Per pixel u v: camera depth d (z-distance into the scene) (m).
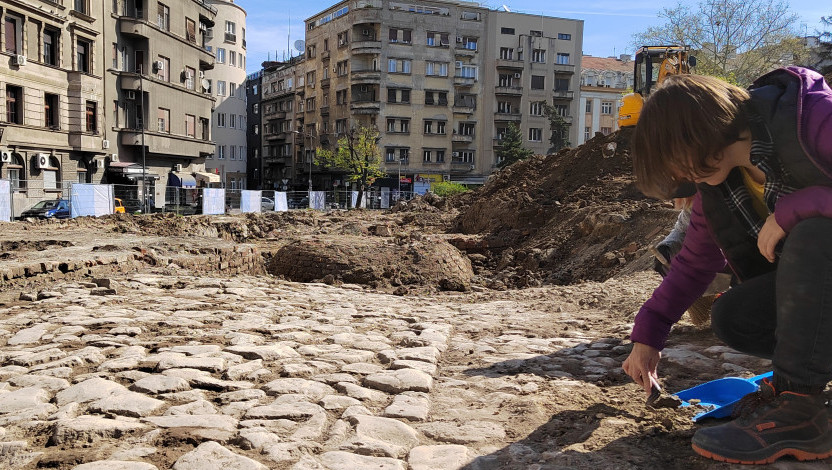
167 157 45.66
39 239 12.79
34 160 33.31
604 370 4.04
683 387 3.48
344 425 2.84
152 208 35.09
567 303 7.39
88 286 7.44
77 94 35.94
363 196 55.16
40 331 4.83
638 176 1.99
